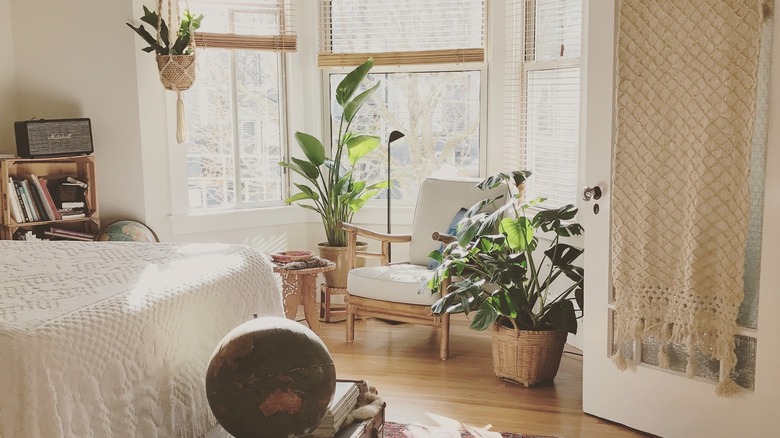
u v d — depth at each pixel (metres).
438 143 4.85
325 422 1.97
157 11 4.39
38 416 1.55
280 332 1.76
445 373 3.68
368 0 4.77
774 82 2.46
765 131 2.53
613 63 2.92
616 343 3.07
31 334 1.60
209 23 4.61
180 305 2.03
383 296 3.95
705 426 2.77
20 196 3.99
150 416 1.87
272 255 4.09
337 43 4.86
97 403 1.70
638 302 2.89
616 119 2.92
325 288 4.59
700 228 2.65
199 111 4.68
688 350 2.74
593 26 3.00
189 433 2.03
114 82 4.34
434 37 4.70
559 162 4.13
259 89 4.84
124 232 4.25
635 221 2.89
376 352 4.00
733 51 2.52
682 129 2.70
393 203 4.96
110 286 2.01
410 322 3.93
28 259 2.35
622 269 2.94
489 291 4.03
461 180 4.34
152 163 4.42
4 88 4.37
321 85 4.93
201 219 4.62
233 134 4.79
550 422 3.10
